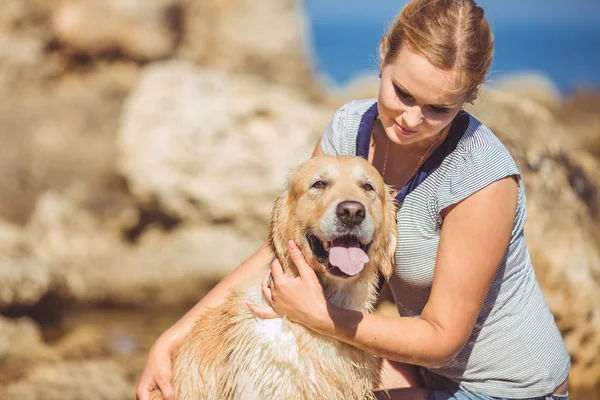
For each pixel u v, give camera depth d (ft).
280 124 35.78
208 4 59.16
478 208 12.71
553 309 22.38
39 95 47.55
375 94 66.49
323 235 13.17
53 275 29.96
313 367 13.19
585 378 22.52
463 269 12.65
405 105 12.59
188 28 57.98
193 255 33.47
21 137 41.42
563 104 83.25
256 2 61.41
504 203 12.76
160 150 35.58
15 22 50.14
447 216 13.08
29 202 38.99
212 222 35.76
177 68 37.91
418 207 13.56
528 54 278.67
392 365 15.47
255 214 35.29
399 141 13.14
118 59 51.44
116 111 44.68
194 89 36.40
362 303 14.16
